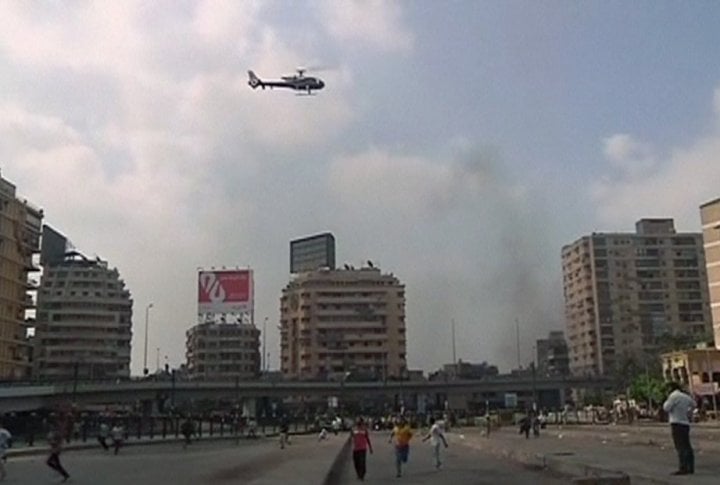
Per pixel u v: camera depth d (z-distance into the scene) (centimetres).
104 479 3081
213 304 13125
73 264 15450
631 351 15625
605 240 17088
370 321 16850
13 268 11494
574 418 11912
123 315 15700
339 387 13162
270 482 2614
